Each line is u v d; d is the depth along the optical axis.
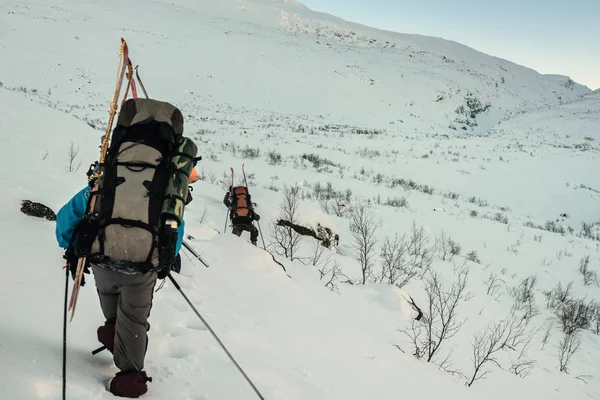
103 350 3.01
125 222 2.45
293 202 11.16
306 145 35.59
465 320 8.16
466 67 139.62
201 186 13.01
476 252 15.54
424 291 9.73
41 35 63.22
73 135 11.05
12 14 69.50
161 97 57.62
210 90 65.75
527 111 106.25
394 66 105.75
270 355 3.93
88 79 51.88
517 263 15.45
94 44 66.88
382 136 47.81
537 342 9.18
